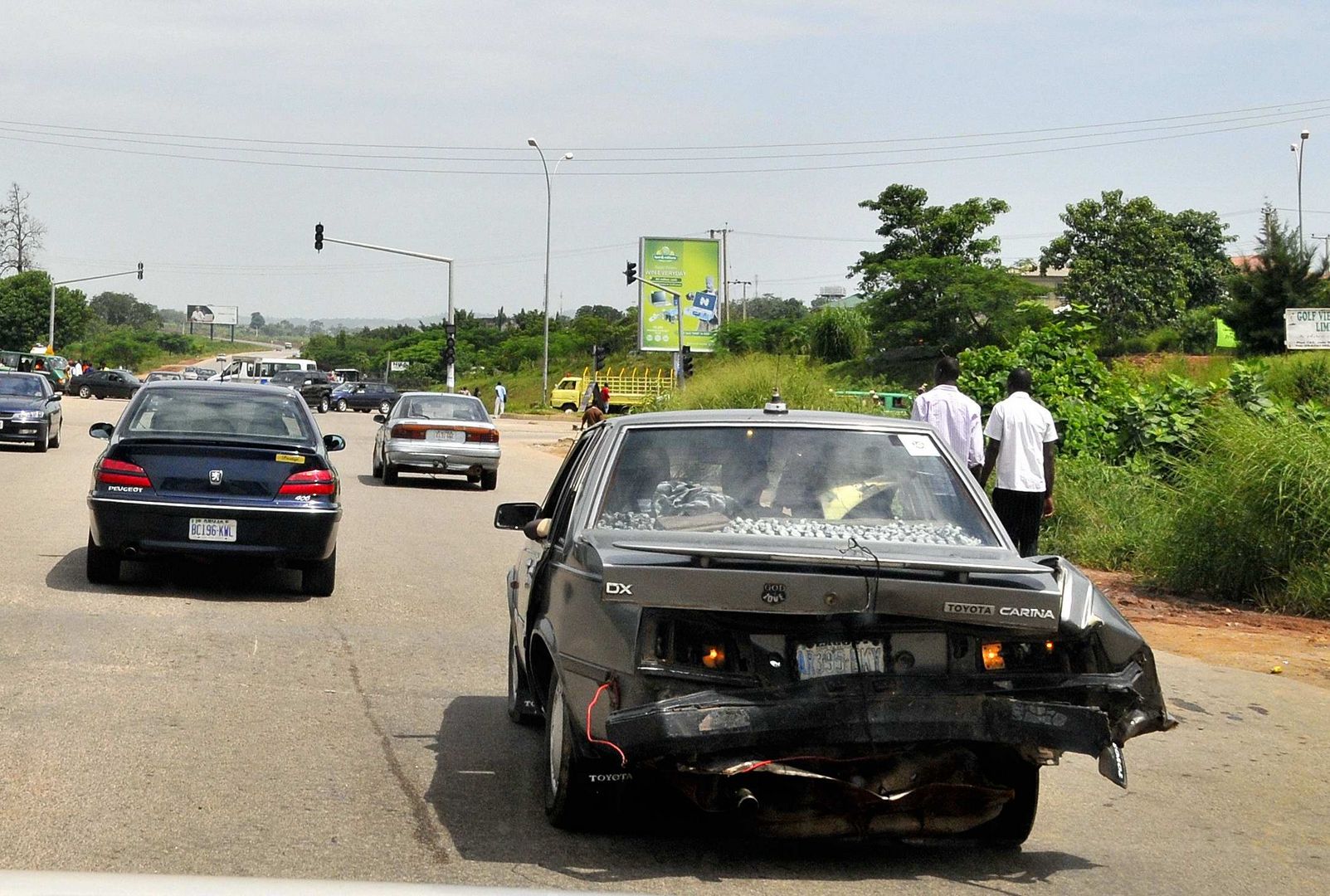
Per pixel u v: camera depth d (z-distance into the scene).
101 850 4.62
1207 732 7.10
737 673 4.46
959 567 4.37
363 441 36.81
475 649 8.82
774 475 5.27
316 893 1.92
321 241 50.81
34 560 11.54
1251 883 4.75
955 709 4.38
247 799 5.32
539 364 97.75
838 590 4.30
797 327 70.81
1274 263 43.97
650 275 65.38
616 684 4.47
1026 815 4.99
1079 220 60.47
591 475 5.34
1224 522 11.56
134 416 10.62
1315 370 27.94
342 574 12.01
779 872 4.70
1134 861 4.97
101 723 6.36
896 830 4.75
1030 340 19.48
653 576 4.30
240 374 69.25
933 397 10.66
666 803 5.44
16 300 98.19
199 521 10.07
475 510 18.88
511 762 6.06
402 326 168.88
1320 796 5.94
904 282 58.56
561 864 4.69
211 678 7.50
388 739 6.40
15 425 25.75
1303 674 8.64
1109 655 4.71
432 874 4.52
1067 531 14.49
